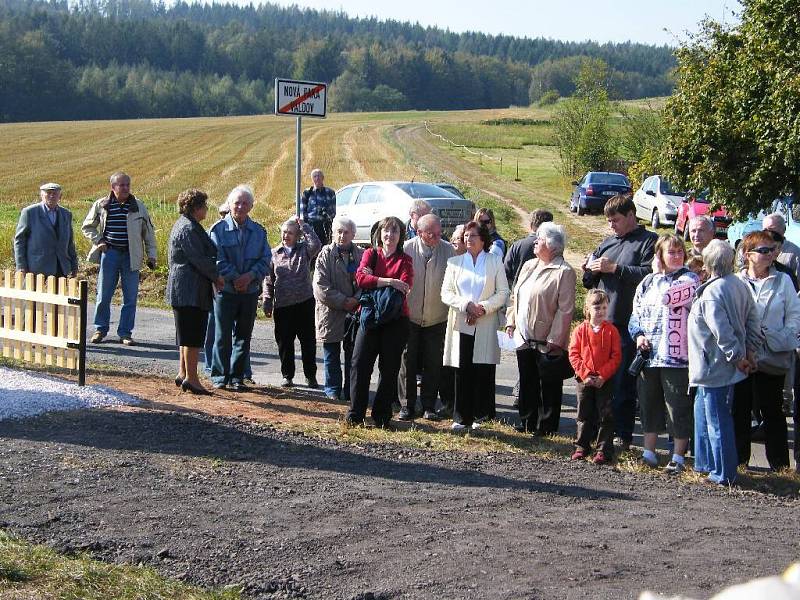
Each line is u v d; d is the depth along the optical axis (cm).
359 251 920
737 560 479
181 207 857
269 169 5175
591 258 827
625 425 805
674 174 1991
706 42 1983
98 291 1222
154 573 423
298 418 806
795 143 1672
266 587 416
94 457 614
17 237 1136
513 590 418
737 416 752
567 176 4569
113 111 15350
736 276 688
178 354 1163
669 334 716
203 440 682
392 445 729
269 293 956
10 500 519
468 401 815
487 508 563
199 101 16950
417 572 439
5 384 800
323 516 523
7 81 13812
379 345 805
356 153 5975
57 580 397
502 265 817
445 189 2312
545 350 804
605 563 462
